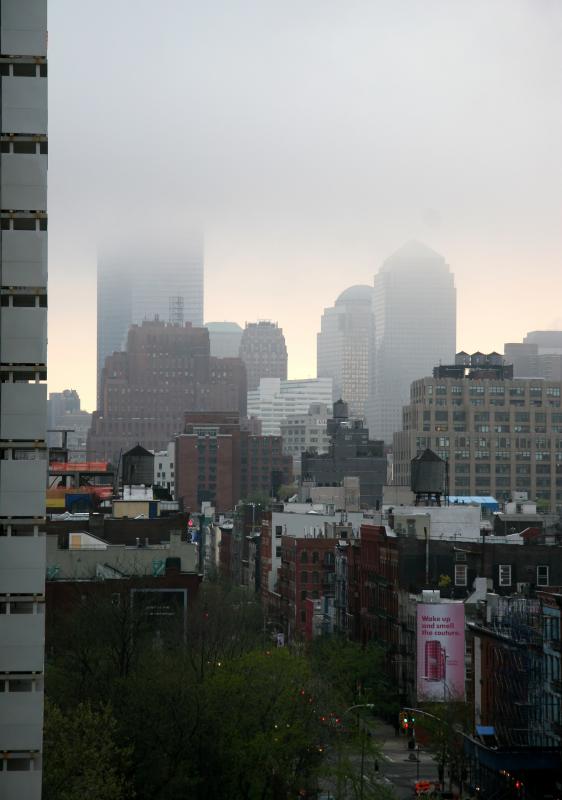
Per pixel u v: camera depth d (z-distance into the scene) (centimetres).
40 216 8644
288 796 14588
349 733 17100
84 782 11212
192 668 15262
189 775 13450
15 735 8394
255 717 14325
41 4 8712
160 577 19750
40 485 8562
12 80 8656
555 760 16975
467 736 18350
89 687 14688
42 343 8606
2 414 8569
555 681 16812
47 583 19200
